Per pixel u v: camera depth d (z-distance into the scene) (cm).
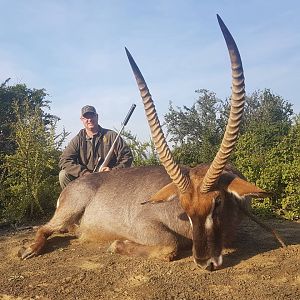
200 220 168
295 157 281
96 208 221
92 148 284
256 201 276
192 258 189
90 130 284
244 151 305
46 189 312
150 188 208
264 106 629
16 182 313
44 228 223
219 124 614
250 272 169
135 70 169
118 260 192
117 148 284
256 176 285
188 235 193
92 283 167
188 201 169
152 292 154
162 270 176
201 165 189
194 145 492
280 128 431
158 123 169
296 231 236
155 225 195
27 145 312
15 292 162
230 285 158
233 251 197
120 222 210
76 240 230
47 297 157
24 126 327
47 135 326
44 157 313
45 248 218
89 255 204
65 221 225
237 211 192
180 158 406
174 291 154
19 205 300
